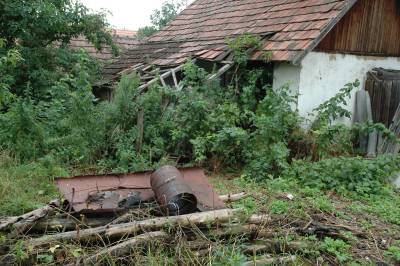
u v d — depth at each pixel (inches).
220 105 328.2
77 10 461.7
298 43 339.3
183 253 160.2
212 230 176.2
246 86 370.0
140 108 338.6
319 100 362.0
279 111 293.6
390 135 302.5
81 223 170.2
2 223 163.2
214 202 198.5
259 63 379.9
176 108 334.0
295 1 416.8
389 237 202.1
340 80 370.0
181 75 415.8
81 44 600.7
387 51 394.6
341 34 364.2
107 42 504.4
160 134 335.9
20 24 416.8
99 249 157.0
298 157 314.0
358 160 284.8
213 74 361.7
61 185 193.5
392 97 369.7
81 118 325.7
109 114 337.1
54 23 431.2
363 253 182.7
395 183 304.7
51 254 152.2
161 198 184.9
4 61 311.3
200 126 317.7
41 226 167.9
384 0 383.6
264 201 227.3
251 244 175.3
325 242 183.3
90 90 351.9
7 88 332.5
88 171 291.7
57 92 369.1
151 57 496.4
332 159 286.4
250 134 297.7
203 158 296.2
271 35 378.9
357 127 310.8
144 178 208.7
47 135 315.6
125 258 154.9
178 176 191.8
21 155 289.7
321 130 295.7
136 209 182.9
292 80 354.3
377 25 383.2
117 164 305.1
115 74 508.4
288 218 199.2
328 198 254.2
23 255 147.7
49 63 459.5
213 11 539.8
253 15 450.3
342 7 343.9
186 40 496.4
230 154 310.7
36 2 418.0
